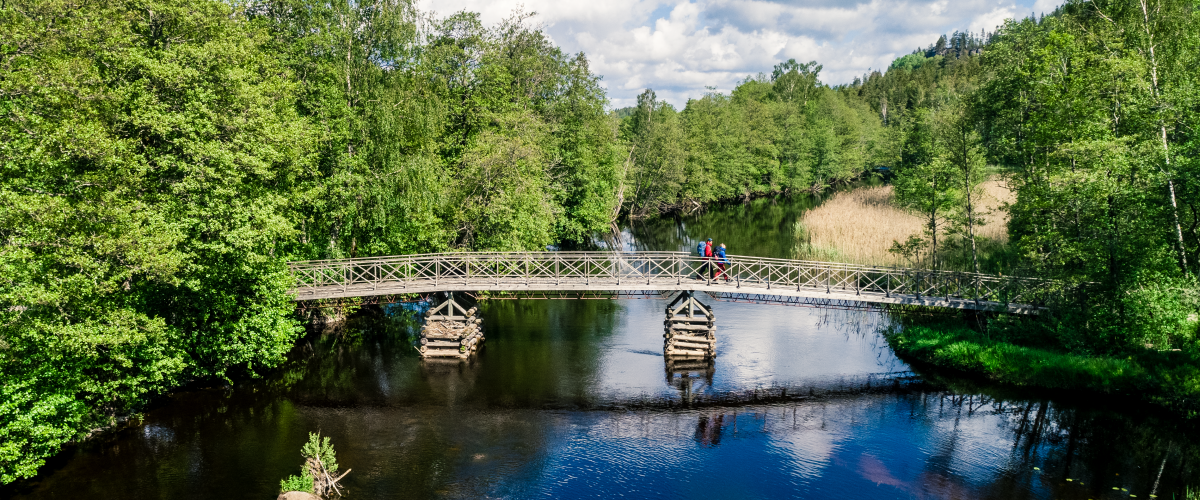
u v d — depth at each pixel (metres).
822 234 37.53
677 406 16.11
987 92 26.03
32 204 10.36
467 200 25.38
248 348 16.95
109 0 13.85
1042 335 18.59
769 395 16.84
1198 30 19.50
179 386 16.86
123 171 12.54
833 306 20.48
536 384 17.59
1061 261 18.34
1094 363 16.36
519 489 11.95
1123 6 21.52
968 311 21.31
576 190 36.38
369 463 12.87
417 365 19.20
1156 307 15.84
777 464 12.99
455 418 15.23
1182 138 17.30
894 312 23.23
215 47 14.26
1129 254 16.61
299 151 16.81
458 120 28.08
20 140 11.39
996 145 26.52
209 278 15.18
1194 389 14.57
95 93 12.62
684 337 19.86
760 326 23.50
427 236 23.45
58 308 11.59
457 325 19.80
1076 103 19.06
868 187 67.50
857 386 17.42
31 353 11.66
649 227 51.09
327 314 23.50
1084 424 14.59
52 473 12.21
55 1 12.79
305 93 20.19
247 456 13.09
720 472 12.66
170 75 13.33
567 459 13.18
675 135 55.03
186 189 13.77
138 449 13.31
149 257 11.68
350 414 15.42
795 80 93.62
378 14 21.20
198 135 14.09
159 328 13.31
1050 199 18.02
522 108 29.38
